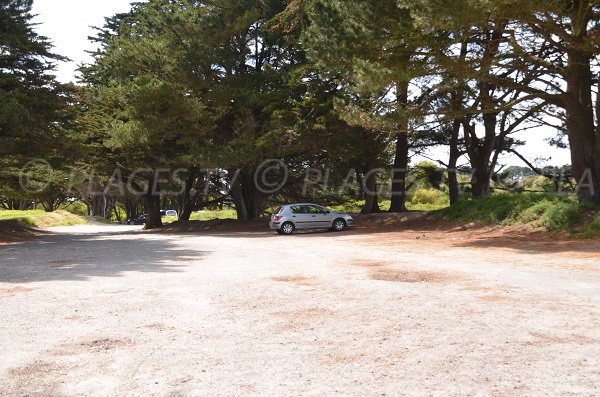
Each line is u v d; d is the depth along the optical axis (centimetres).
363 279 998
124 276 1089
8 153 2639
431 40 1783
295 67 3028
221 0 3322
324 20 2106
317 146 3081
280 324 648
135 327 641
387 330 607
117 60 3406
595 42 1561
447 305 738
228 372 471
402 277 1016
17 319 686
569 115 1941
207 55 3183
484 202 2416
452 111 1950
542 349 522
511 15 1524
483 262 1241
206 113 3294
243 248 1819
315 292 863
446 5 1447
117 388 435
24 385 444
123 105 3638
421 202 5241
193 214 7338
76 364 499
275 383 441
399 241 1955
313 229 2931
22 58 2550
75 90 2875
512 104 1914
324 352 527
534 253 1380
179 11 3272
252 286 938
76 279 1048
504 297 791
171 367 488
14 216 5091
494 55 1839
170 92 3102
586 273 1025
